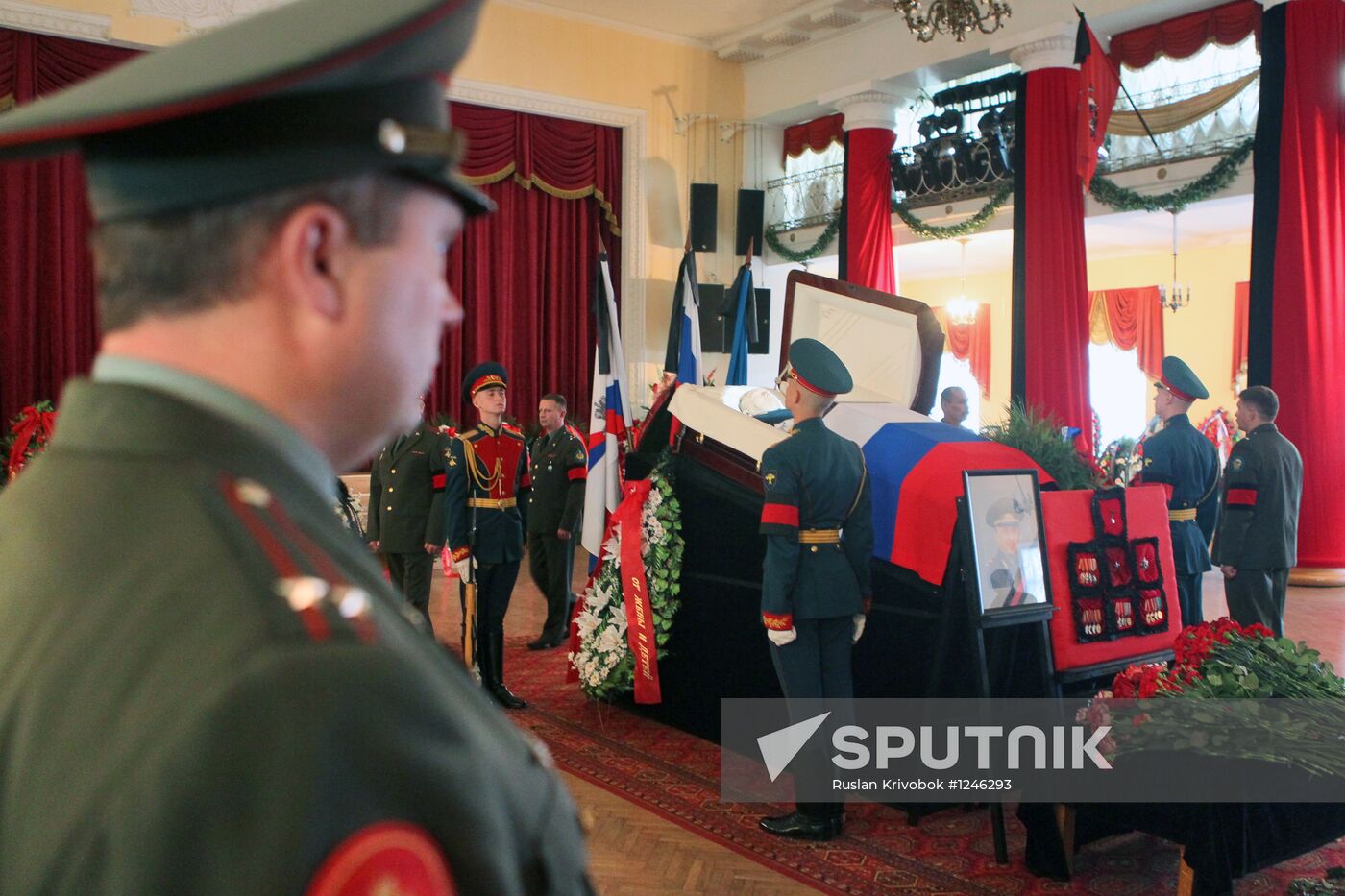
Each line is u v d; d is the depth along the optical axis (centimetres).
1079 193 995
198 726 41
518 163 1177
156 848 40
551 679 556
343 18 50
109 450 52
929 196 1171
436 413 1134
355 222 54
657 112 1259
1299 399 845
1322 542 849
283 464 54
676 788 396
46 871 42
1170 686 291
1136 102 1039
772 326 1343
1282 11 849
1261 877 313
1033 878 317
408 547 537
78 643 46
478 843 46
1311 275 841
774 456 349
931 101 1193
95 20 911
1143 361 1678
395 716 44
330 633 45
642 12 1199
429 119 57
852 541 356
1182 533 530
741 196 1298
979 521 334
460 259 1149
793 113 1295
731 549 443
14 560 50
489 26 1144
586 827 63
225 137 51
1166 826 275
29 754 45
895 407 444
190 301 53
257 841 40
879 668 389
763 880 318
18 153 53
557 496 632
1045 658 342
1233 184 952
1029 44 1002
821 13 1151
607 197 1242
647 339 1250
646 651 462
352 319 55
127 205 52
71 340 934
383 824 42
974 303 1545
